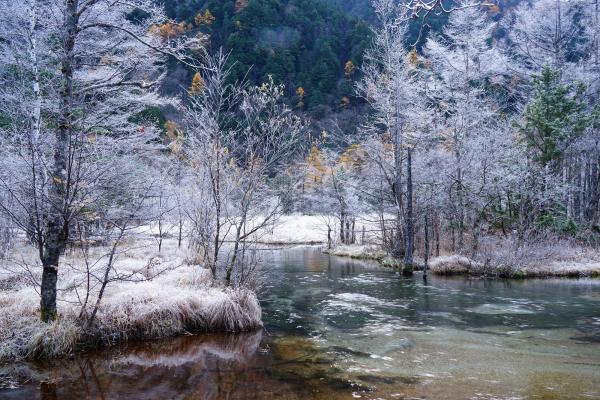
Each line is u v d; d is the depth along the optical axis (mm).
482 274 15156
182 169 12844
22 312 6457
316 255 24156
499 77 28312
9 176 6277
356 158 23766
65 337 6203
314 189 29625
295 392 4965
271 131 9727
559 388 5035
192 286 9039
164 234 16609
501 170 18344
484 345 6875
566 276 14945
